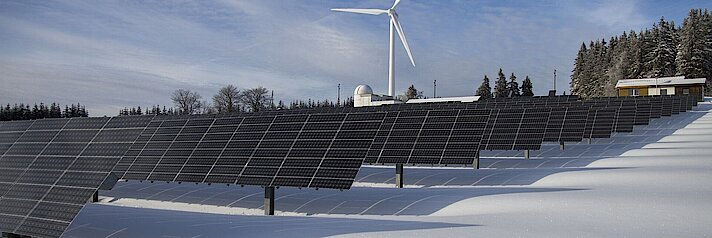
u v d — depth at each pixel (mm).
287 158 19438
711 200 16844
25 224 13031
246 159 20172
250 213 21141
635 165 27406
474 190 21734
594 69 174250
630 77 145375
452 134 26094
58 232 12414
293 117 21594
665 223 13898
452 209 18500
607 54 174250
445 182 25969
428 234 13344
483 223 14672
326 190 23422
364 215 18734
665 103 63781
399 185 25531
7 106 109750
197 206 22781
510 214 15984
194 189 25656
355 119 19938
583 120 37906
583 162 30500
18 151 18094
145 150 23172
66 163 15734
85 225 16594
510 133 33719
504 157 35500
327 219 16875
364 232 13859
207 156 21234
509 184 24062
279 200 22250
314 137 19859
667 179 21766
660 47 138250
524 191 20562
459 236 13008
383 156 26219
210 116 26203
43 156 16828
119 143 16359
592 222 14312
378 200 20984
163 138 23516
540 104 60125
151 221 16969
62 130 19656
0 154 18281
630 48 153375
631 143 40094
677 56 133375
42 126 20484
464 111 27328
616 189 19703
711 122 53500
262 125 21750
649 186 20109
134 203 24109
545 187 21719
